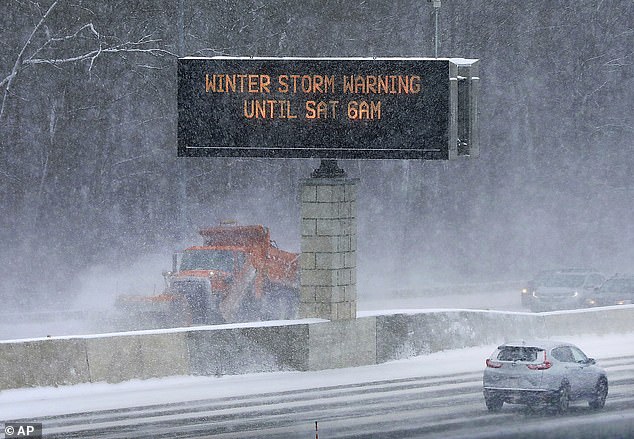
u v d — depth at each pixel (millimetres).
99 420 52125
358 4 156125
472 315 77438
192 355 63562
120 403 56625
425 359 73375
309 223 68562
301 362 66688
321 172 69375
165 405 56344
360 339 69625
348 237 69062
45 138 137750
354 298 69438
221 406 56312
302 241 68688
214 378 63844
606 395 59750
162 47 140625
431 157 66938
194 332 63781
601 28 179125
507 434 48969
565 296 109938
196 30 144000
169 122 143125
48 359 58656
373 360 70500
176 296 82562
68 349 59344
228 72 67875
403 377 66500
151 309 82250
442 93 66812
